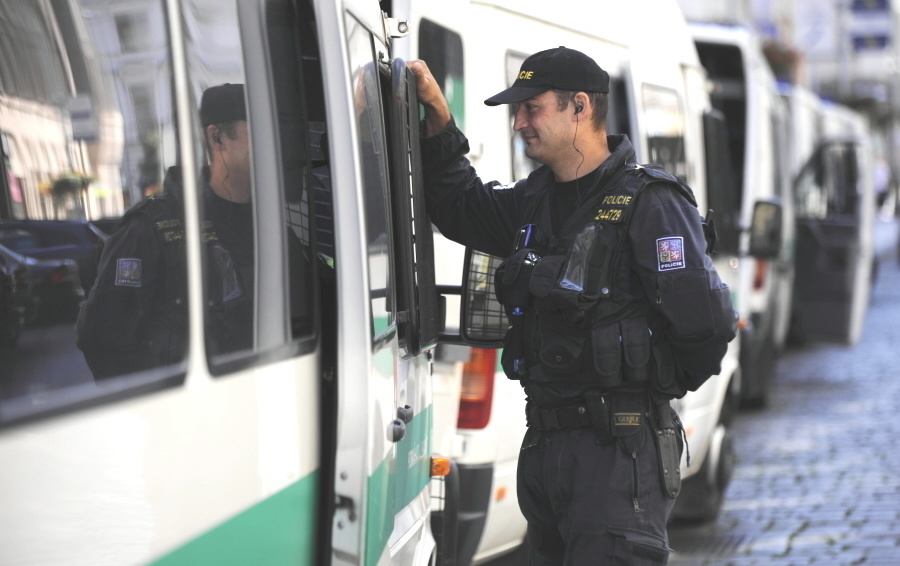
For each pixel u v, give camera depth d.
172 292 3.30
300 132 3.88
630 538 4.84
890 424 15.12
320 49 3.84
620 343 4.89
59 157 3.59
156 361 3.45
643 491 4.92
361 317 3.81
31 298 3.87
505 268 5.11
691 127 10.66
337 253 3.82
